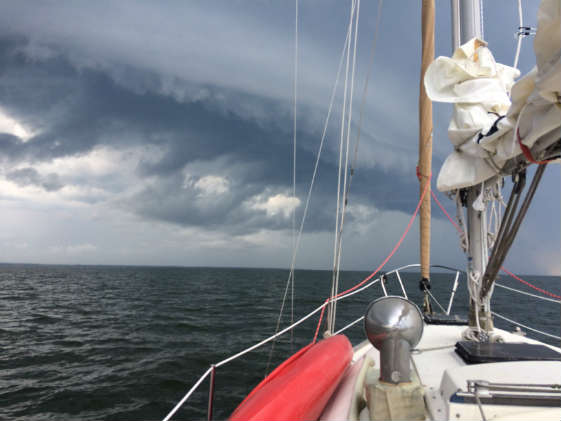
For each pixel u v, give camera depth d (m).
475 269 2.86
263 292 48.12
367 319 1.73
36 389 10.32
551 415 1.52
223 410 8.31
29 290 51.47
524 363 1.80
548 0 1.08
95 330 19.69
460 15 3.11
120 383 10.57
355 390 1.97
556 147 1.63
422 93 4.55
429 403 1.72
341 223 3.82
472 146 2.50
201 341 16.09
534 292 45.03
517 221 2.26
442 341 3.17
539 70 1.25
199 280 86.25
